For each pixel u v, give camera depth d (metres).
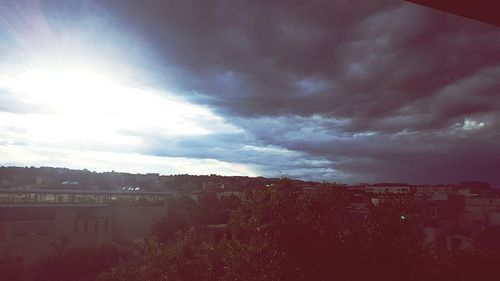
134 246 63.44
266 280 8.72
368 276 8.67
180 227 69.75
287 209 9.06
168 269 16.78
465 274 9.41
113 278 20.52
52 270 47.56
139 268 18.62
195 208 85.81
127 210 79.31
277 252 8.80
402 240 9.03
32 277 55.53
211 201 88.88
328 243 8.88
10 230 59.53
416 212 9.40
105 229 73.88
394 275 8.67
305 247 8.76
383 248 8.83
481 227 44.44
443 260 9.43
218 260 15.85
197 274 16.09
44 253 62.44
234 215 9.93
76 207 70.88
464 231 44.31
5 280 51.12
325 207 9.37
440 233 41.25
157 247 18.44
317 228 9.15
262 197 9.38
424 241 9.48
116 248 53.28
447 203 45.06
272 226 8.92
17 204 62.41
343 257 8.71
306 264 8.70
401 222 9.15
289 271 8.66
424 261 9.05
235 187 116.12
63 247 52.78
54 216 66.12
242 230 9.85
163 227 69.56
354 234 9.24
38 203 64.75
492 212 46.94
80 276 48.06
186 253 17.12
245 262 8.97
